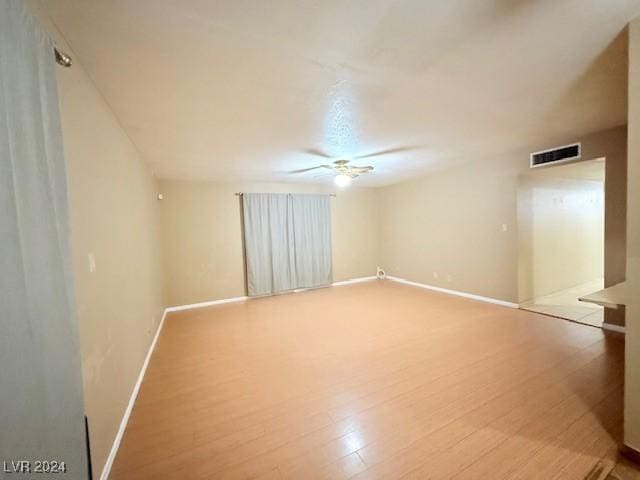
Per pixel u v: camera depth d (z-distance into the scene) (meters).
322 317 3.97
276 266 5.44
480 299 4.50
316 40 1.38
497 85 1.89
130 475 1.41
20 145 0.87
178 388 2.23
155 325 3.35
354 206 6.41
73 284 1.07
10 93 0.84
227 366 2.59
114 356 1.71
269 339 3.22
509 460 1.43
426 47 1.46
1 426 0.78
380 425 1.73
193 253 4.79
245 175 4.66
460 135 2.96
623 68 1.70
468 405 1.89
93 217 1.52
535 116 2.49
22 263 0.85
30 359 0.86
